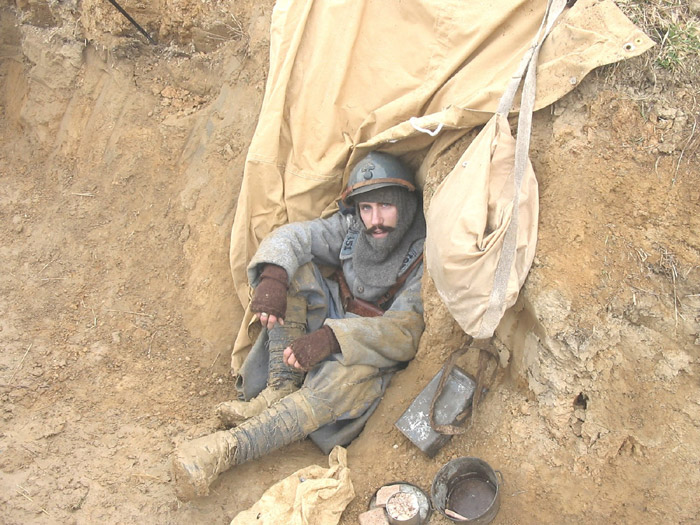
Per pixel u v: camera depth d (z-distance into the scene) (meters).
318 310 2.09
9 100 3.00
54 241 2.48
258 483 1.67
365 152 2.02
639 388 1.45
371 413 1.83
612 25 1.52
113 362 2.08
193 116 2.53
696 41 1.58
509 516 1.48
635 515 1.42
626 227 1.48
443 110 1.76
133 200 2.51
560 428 1.51
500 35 1.76
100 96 2.72
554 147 1.58
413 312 1.88
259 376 2.04
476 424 1.64
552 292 1.48
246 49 2.47
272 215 2.13
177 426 1.88
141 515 1.58
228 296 2.24
